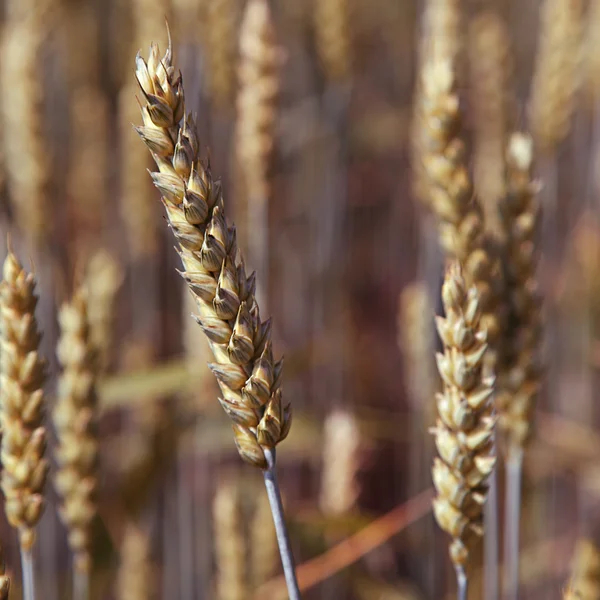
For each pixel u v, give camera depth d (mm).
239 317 471
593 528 933
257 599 703
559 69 869
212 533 927
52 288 883
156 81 465
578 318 1101
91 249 1137
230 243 471
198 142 469
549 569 835
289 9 1316
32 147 843
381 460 1044
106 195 1231
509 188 571
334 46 1057
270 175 767
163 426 821
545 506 923
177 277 1125
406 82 1441
